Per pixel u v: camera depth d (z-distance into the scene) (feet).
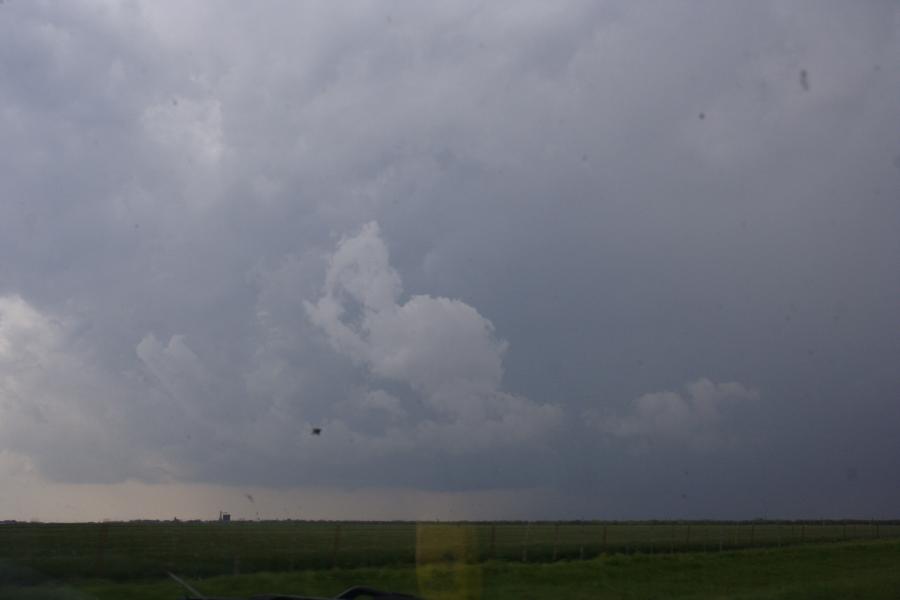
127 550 129.90
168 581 81.05
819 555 148.56
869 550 165.68
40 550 125.29
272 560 108.17
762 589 94.22
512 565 108.27
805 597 85.30
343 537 200.95
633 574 107.24
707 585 99.81
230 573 91.66
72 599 69.05
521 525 402.93
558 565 110.42
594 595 88.22
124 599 69.41
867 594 87.97
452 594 84.99
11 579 75.82
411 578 94.48
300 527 326.03
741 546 176.35
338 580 89.71
